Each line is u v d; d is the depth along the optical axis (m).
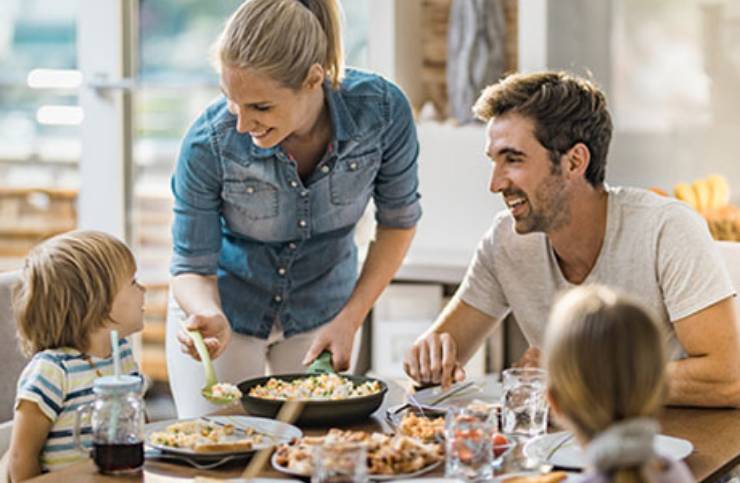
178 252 2.82
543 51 3.92
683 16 4.16
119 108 4.60
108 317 2.40
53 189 4.77
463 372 2.52
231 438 2.06
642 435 1.35
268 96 2.41
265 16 2.38
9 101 4.75
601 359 1.43
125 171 4.65
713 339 2.35
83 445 2.29
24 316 2.37
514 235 2.58
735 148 4.14
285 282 2.91
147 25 4.61
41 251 2.37
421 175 4.10
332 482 1.69
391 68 4.18
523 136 2.37
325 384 2.33
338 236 2.93
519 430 2.14
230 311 2.93
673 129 4.21
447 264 3.96
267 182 2.74
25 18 4.70
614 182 4.29
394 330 4.06
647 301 2.44
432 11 4.31
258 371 2.98
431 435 2.04
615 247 2.45
